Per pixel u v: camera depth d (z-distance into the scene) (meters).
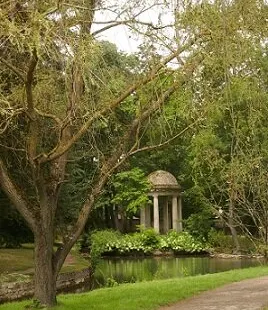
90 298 12.66
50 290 11.34
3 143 12.00
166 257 34.94
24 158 13.30
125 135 11.41
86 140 12.86
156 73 10.05
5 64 9.37
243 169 15.84
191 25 9.16
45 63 9.67
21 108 9.77
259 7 9.20
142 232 37.84
